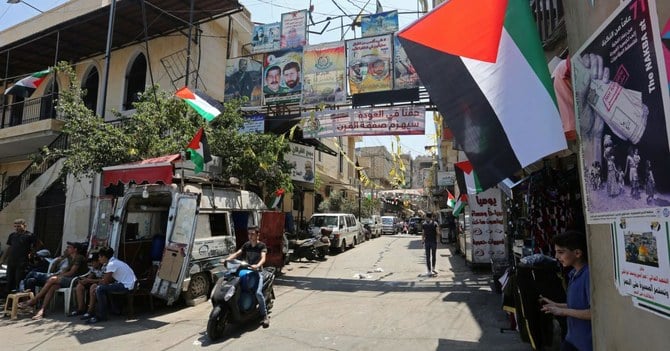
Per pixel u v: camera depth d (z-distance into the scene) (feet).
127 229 29.86
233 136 36.70
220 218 30.48
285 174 42.80
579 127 9.75
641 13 7.22
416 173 200.13
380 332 20.44
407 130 36.70
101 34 50.65
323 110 39.65
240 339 19.53
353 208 95.09
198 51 51.13
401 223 130.41
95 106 56.49
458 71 11.19
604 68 8.52
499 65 10.99
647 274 7.18
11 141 48.55
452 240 71.46
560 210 20.86
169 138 31.96
